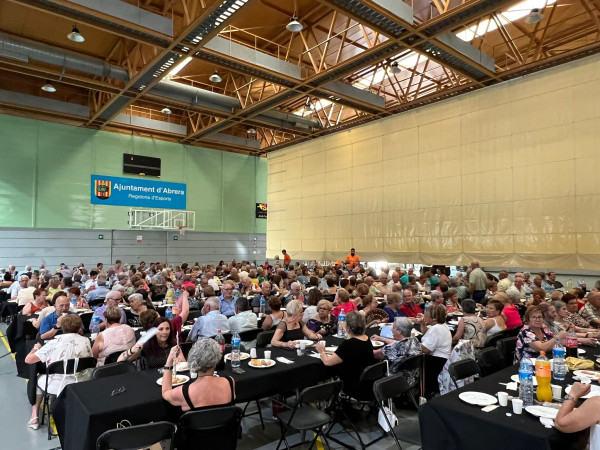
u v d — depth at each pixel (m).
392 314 6.11
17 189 14.61
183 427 2.46
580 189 9.98
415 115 13.80
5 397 4.84
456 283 8.62
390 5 8.18
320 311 5.03
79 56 11.16
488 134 11.84
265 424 4.06
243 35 12.10
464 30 11.51
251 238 20.88
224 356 3.87
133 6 8.48
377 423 4.02
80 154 16.00
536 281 9.39
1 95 13.17
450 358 3.82
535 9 8.48
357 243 15.57
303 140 18.41
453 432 2.40
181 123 18.78
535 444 2.03
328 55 13.15
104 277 8.80
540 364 2.62
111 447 2.29
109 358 4.02
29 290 7.81
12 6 10.18
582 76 10.09
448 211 12.70
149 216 17.52
